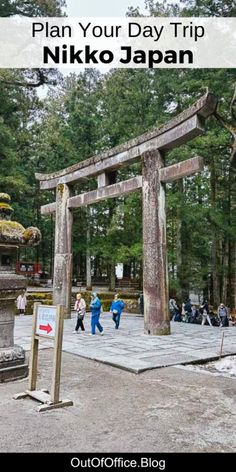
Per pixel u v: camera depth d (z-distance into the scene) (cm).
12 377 627
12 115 2341
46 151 2805
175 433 414
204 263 2320
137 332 1227
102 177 1440
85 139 2742
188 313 1745
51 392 496
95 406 505
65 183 1639
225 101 1819
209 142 1773
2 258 665
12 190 2278
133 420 453
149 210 1188
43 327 529
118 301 1341
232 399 544
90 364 779
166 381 645
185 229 2147
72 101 2803
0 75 2059
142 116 2239
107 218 2719
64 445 379
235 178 2208
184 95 2045
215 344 998
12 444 381
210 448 377
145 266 1190
